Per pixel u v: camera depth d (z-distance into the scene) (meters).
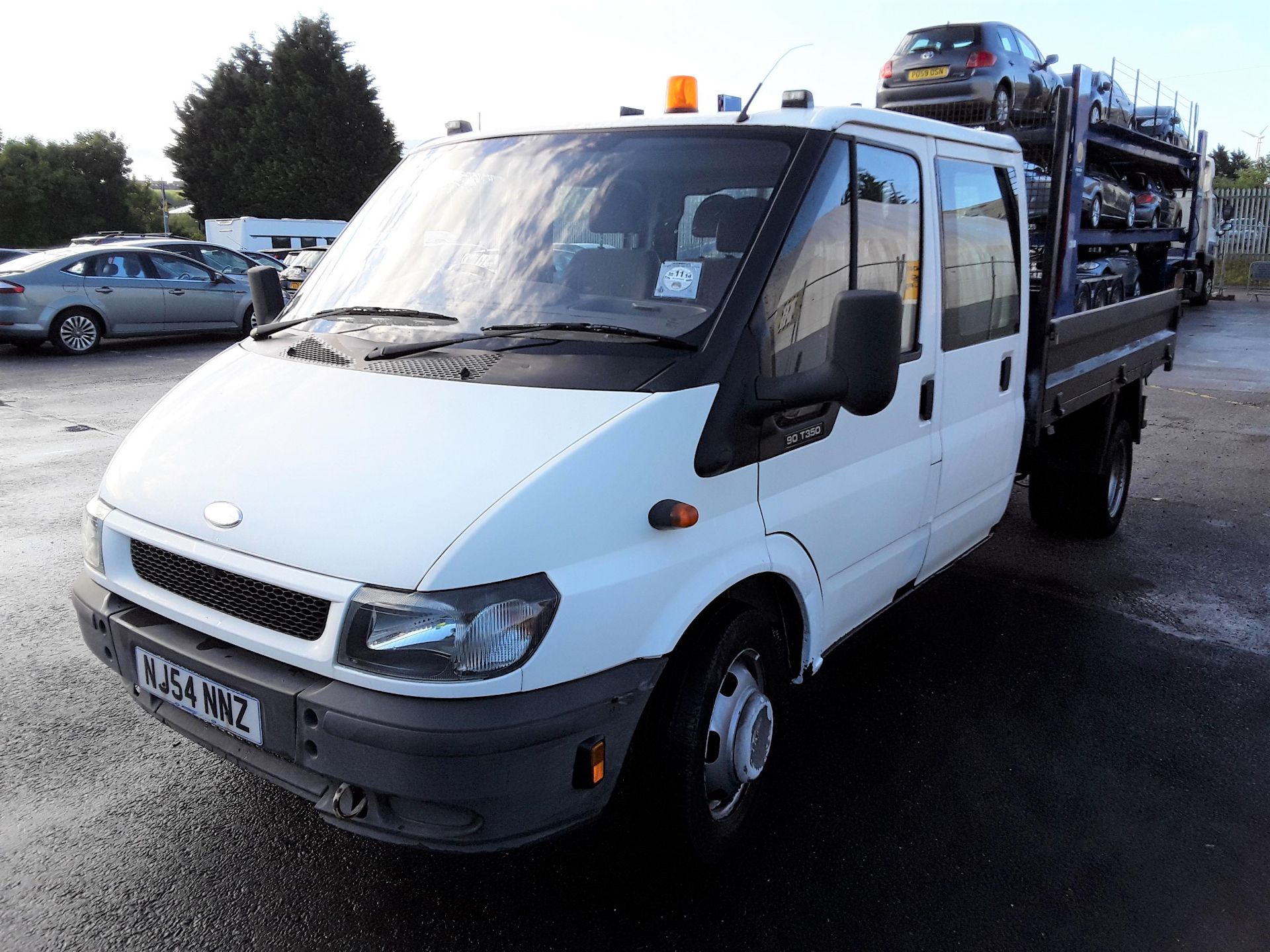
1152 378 13.26
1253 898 2.98
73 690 4.03
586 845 3.11
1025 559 6.08
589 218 3.13
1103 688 4.36
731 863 3.06
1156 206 7.57
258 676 2.37
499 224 3.28
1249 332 18.56
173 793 3.33
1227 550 6.28
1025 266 4.52
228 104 54.28
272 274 3.80
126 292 14.63
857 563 3.49
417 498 2.31
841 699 4.21
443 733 2.19
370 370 2.78
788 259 2.92
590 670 2.38
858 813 3.35
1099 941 2.78
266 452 2.58
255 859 2.99
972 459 4.21
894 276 3.49
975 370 4.14
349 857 3.02
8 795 3.28
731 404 2.70
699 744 2.73
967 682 4.39
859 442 3.35
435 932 2.72
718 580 2.68
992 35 9.07
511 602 2.23
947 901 2.92
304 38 52.00
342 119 52.16
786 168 3.01
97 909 2.76
